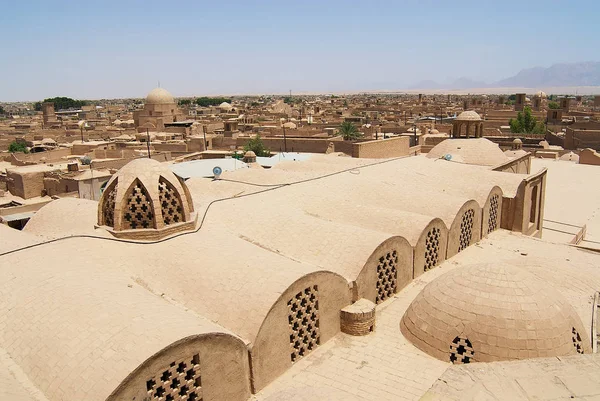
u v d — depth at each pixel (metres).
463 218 30.34
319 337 19.42
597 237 43.47
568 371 7.09
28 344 14.35
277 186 30.33
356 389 16.75
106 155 72.81
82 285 16.69
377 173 36.12
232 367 15.66
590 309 21.11
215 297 17.70
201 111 192.25
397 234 25.59
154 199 21.02
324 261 21.95
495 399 6.58
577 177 68.12
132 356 12.96
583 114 125.50
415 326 19.38
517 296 17.75
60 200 29.36
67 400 12.34
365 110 178.50
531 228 38.12
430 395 6.79
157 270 19.39
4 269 18.25
